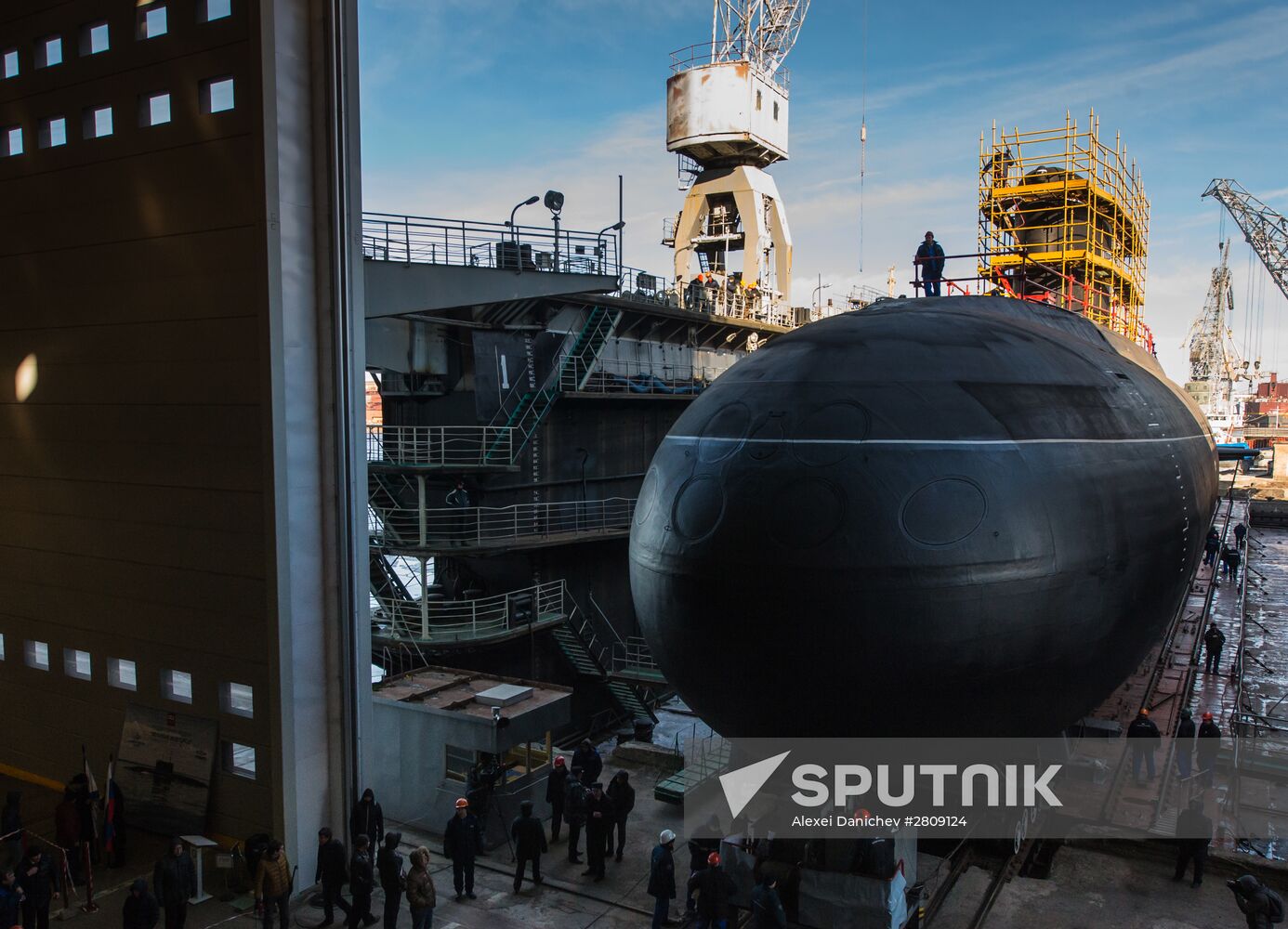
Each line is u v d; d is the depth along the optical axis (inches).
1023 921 479.2
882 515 358.0
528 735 658.2
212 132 565.9
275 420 554.6
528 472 1280.8
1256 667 1032.2
